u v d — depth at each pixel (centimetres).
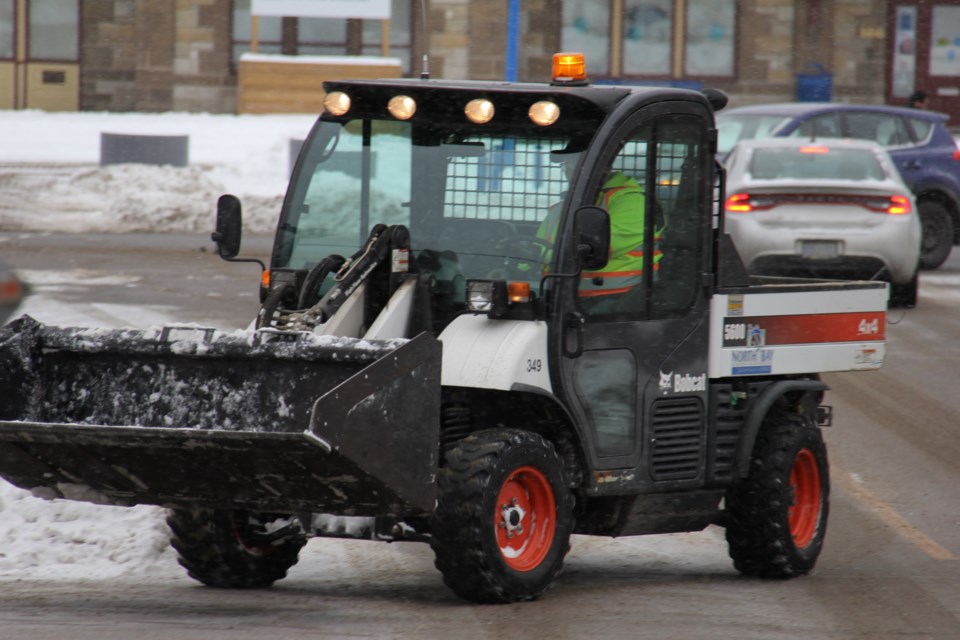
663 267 2320
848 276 5191
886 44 11894
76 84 11744
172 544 2314
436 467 1958
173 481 2034
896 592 2402
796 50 11700
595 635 1972
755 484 2494
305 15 9662
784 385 2519
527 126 2219
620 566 2642
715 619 2122
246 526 2303
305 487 1969
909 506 3111
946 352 4694
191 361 2053
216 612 2081
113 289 5319
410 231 2261
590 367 2209
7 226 7062
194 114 11225
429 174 2262
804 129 6606
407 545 2748
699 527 2481
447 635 1936
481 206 2230
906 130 6675
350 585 2384
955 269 6756
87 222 7238
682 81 11681
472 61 11256
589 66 11631
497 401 2189
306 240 2309
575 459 2225
